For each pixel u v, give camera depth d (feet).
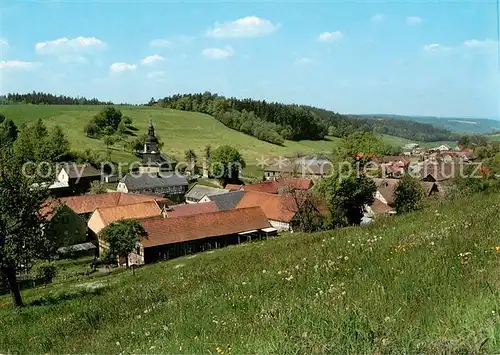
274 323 26.71
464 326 19.54
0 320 74.74
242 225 223.92
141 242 193.06
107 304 62.34
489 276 26.53
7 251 86.12
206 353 25.03
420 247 40.47
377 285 29.94
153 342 31.50
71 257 215.31
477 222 48.08
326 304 27.63
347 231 75.15
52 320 62.03
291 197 252.62
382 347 18.31
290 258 55.31
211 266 76.33
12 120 577.84
